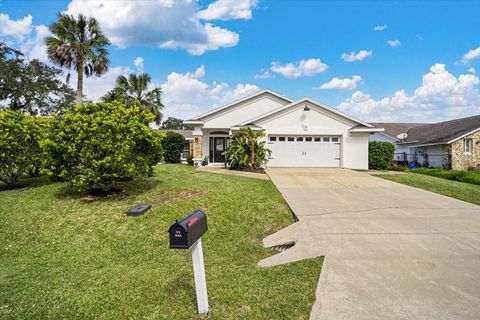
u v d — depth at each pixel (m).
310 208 7.43
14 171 10.73
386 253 4.68
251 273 4.16
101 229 6.29
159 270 4.39
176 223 2.78
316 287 3.63
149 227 6.31
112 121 8.16
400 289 3.54
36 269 4.55
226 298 3.43
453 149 21.06
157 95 25.77
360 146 17.47
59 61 19.05
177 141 23.50
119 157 7.99
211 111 20.09
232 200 8.00
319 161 17.69
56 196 8.85
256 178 12.26
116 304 3.40
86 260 4.90
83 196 8.76
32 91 31.14
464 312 3.03
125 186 9.84
